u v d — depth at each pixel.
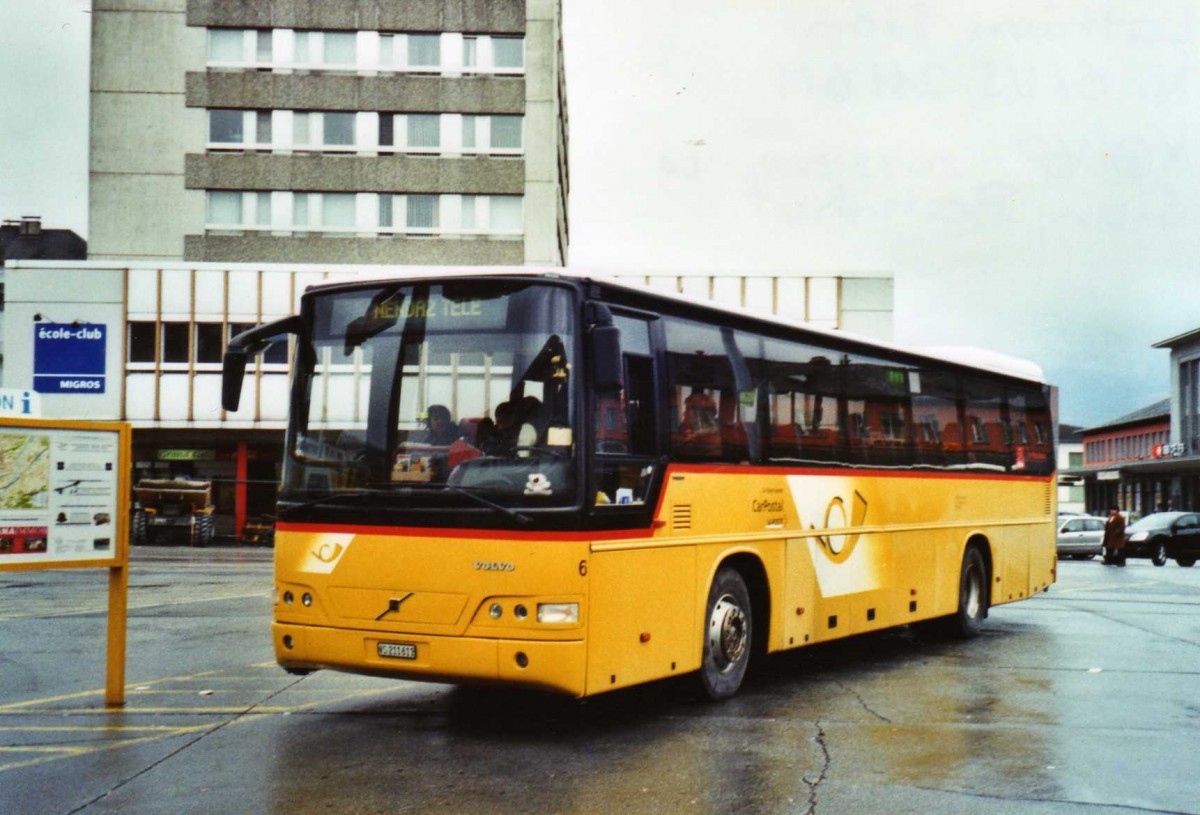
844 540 11.38
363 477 8.26
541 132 48.00
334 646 8.23
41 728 8.43
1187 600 19.97
